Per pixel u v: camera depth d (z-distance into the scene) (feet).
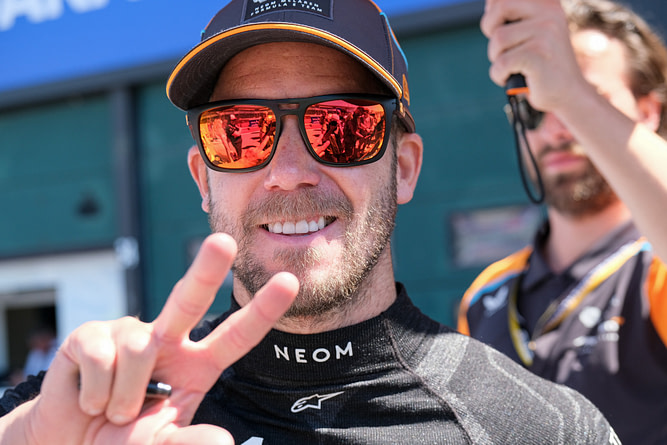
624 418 4.92
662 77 5.64
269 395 3.36
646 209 3.73
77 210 14.82
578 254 5.66
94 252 14.73
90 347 2.32
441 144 12.21
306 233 3.36
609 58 5.36
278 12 3.50
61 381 2.38
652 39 5.67
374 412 3.28
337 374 3.36
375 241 3.45
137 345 2.33
